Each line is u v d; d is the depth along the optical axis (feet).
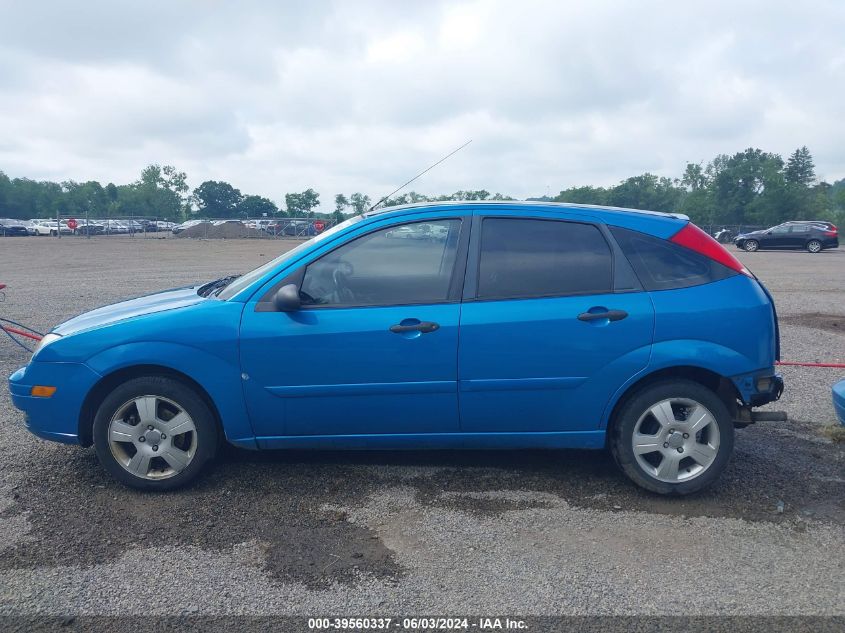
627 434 14.64
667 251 14.88
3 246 117.19
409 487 15.20
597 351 14.33
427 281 14.67
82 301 42.86
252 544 12.75
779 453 17.44
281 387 14.48
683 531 13.35
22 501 14.44
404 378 14.42
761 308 14.73
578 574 11.83
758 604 11.00
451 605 10.94
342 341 14.30
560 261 14.75
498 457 16.96
